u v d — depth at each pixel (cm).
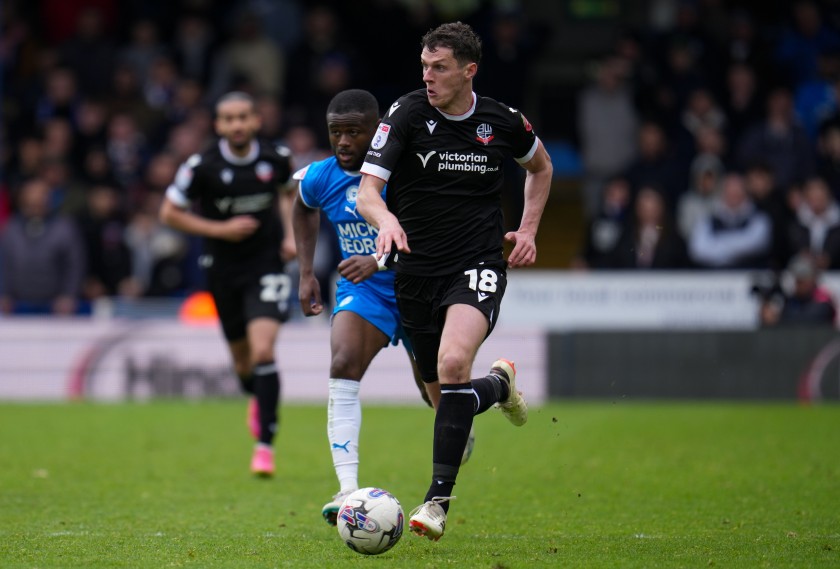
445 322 1906
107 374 4847
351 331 2170
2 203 5606
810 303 4681
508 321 4866
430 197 1938
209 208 3003
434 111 1930
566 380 4719
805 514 2248
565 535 2045
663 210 4928
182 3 6556
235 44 6047
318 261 5044
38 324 4862
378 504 1819
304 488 2622
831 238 4906
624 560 1783
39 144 5647
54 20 6525
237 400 4766
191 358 4819
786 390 4631
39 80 6016
